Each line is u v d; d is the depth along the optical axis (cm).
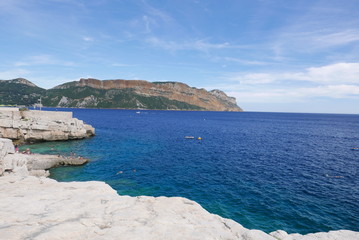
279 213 2139
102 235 828
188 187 2798
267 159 4381
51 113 5919
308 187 2836
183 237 847
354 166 3916
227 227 997
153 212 1081
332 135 8975
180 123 14038
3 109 5491
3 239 736
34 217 952
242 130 10500
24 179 1634
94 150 4956
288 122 17938
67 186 1484
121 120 14825
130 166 3731
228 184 2912
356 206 2312
